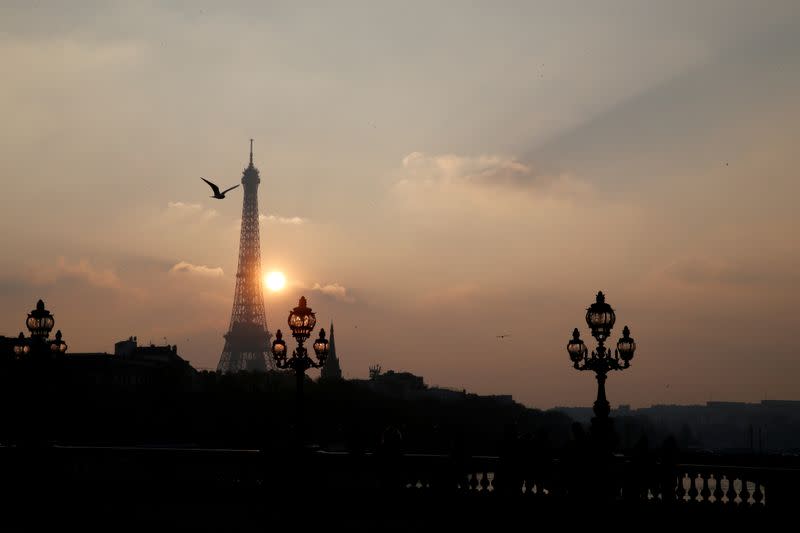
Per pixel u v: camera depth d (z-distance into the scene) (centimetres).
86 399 16212
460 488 4284
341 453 4425
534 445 4231
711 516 4009
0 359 10394
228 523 4481
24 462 4691
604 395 4181
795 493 3916
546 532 4116
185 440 16938
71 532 4647
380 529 4322
